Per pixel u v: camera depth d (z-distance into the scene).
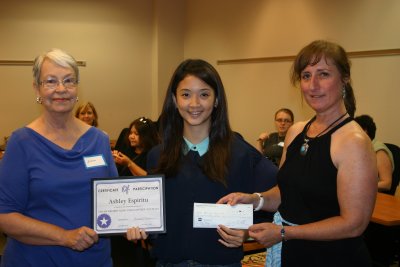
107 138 1.74
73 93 1.53
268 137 4.77
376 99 4.02
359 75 4.18
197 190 1.47
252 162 1.57
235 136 1.59
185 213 1.47
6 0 6.25
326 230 1.33
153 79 7.10
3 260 1.59
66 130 1.61
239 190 1.51
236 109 6.04
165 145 1.57
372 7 4.02
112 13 6.86
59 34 6.61
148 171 1.65
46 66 1.50
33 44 6.47
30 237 1.45
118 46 6.93
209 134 1.53
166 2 6.80
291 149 1.58
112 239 3.93
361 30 4.14
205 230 1.46
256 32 5.57
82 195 1.55
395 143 3.86
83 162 1.58
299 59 1.48
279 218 1.55
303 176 1.46
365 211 1.31
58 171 1.52
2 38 6.29
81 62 6.74
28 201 1.52
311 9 4.71
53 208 1.51
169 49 6.92
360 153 1.32
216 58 6.36
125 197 1.50
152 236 1.56
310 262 1.46
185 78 1.45
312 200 1.43
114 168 1.72
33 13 6.43
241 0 5.79
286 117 4.52
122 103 7.04
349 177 1.32
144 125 3.55
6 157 1.49
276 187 1.64
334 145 1.39
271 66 5.35
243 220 1.41
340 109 1.47
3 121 6.39
